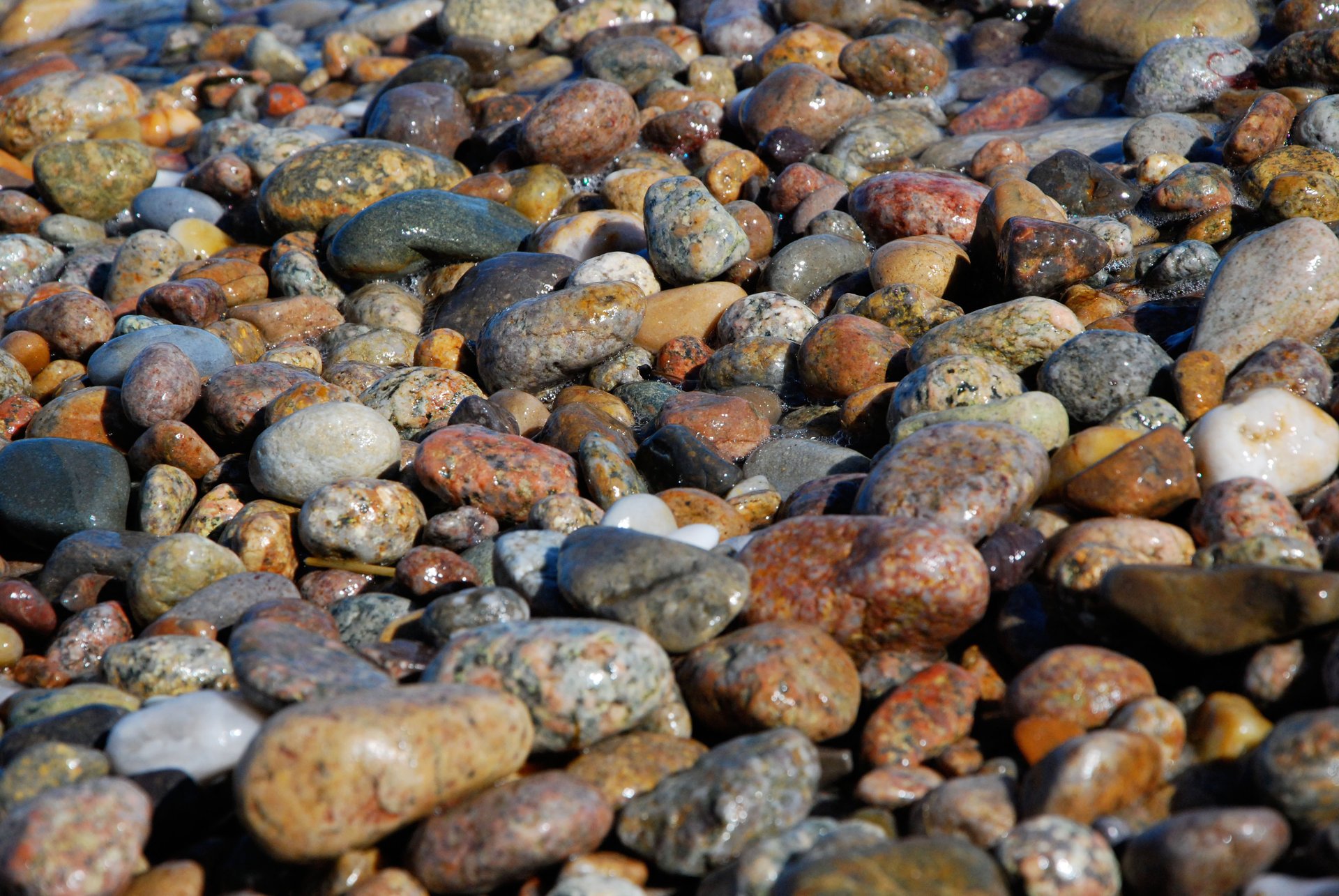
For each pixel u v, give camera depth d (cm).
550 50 188
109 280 136
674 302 122
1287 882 85
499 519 106
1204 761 89
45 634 103
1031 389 110
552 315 117
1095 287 119
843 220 128
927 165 138
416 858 88
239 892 89
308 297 129
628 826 89
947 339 111
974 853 85
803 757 89
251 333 125
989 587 95
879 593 94
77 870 87
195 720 92
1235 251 110
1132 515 98
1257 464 98
